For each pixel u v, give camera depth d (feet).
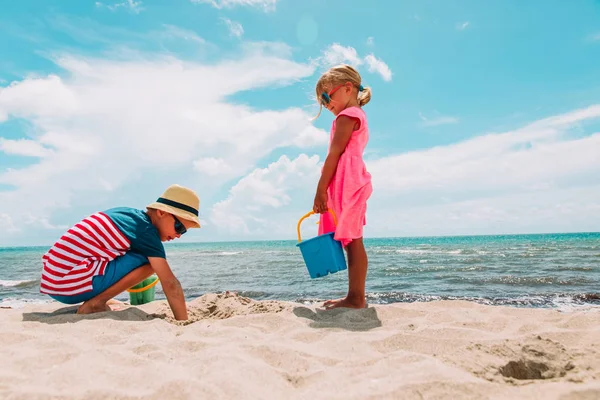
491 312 9.16
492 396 4.10
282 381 4.78
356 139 9.50
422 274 33.04
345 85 9.87
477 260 49.32
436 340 6.41
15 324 7.68
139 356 5.43
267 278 31.76
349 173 9.23
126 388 4.38
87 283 8.82
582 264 39.06
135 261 9.11
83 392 4.15
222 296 11.68
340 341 6.41
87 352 5.49
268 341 6.38
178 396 4.08
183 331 7.30
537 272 32.42
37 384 4.44
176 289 9.21
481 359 5.16
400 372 4.73
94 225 8.86
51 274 8.80
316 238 9.01
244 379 4.66
